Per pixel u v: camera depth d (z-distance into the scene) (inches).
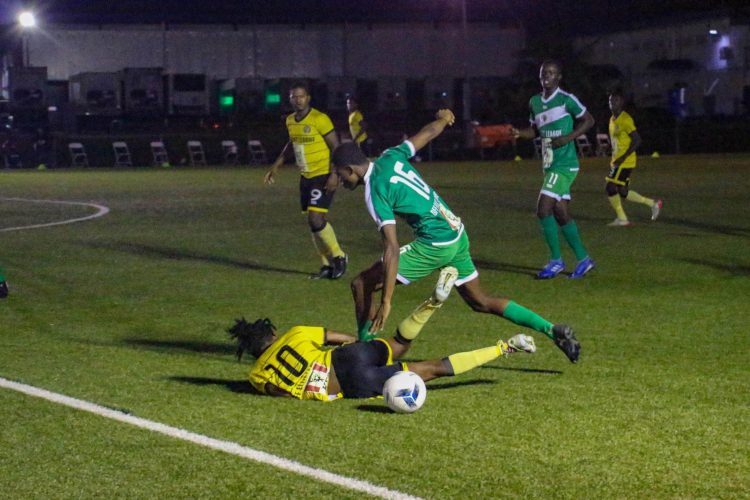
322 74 2719.0
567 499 272.5
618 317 526.3
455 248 409.4
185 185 1720.0
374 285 420.5
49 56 2581.2
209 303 587.8
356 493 277.4
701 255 757.9
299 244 876.6
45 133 2529.5
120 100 2596.0
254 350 378.3
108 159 2524.6
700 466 296.8
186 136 2588.6
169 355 454.3
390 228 386.6
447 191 1462.8
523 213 1121.4
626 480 286.2
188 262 765.3
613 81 2881.4
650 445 315.9
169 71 2650.1
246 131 2637.8
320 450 313.4
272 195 1471.5
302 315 549.0
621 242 848.3
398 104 2691.9
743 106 2861.7
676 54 3021.7
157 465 302.4
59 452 315.3
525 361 430.6
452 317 530.0
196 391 387.5
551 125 653.3
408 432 330.6
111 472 297.3
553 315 534.3
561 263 662.5
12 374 417.7
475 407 359.6
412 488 280.7
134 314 554.9
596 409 355.6
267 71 2699.3
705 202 1221.1
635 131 960.9
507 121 2728.8
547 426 336.2
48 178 1950.1
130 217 1143.0
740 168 1926.7
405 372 353.1
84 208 1266.0
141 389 391.5
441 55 2765.7
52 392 386.6
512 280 658.8
